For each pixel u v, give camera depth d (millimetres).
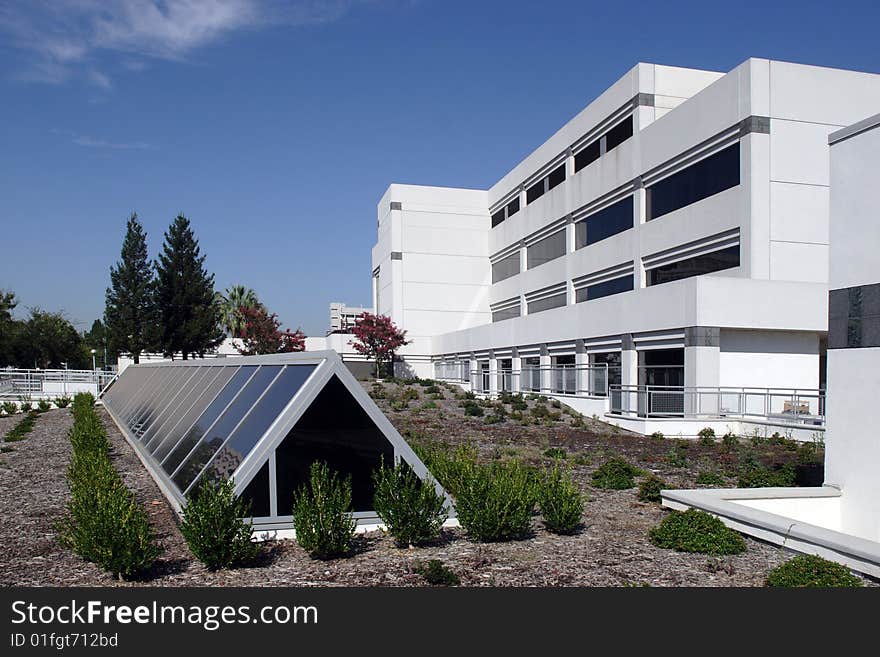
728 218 27641
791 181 26672
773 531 8570
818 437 20562
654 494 11617
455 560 7703
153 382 22828
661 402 25219
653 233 32969
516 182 51406
